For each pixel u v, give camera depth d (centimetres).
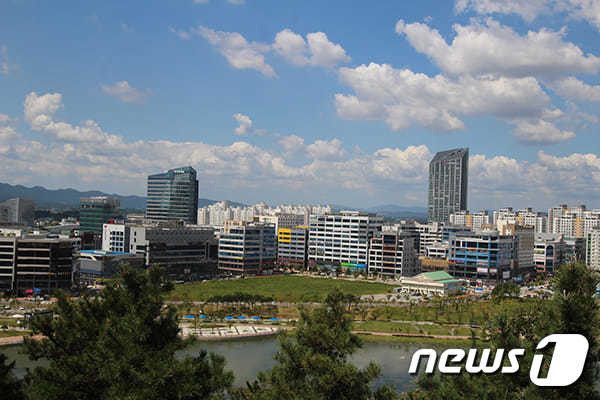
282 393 6800
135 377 6656
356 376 6969
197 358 7469
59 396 6762
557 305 6881
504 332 7281
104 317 8112
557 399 6400
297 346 7500
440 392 7125
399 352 19788
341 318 7962
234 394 7338
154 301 7744
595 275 7225
